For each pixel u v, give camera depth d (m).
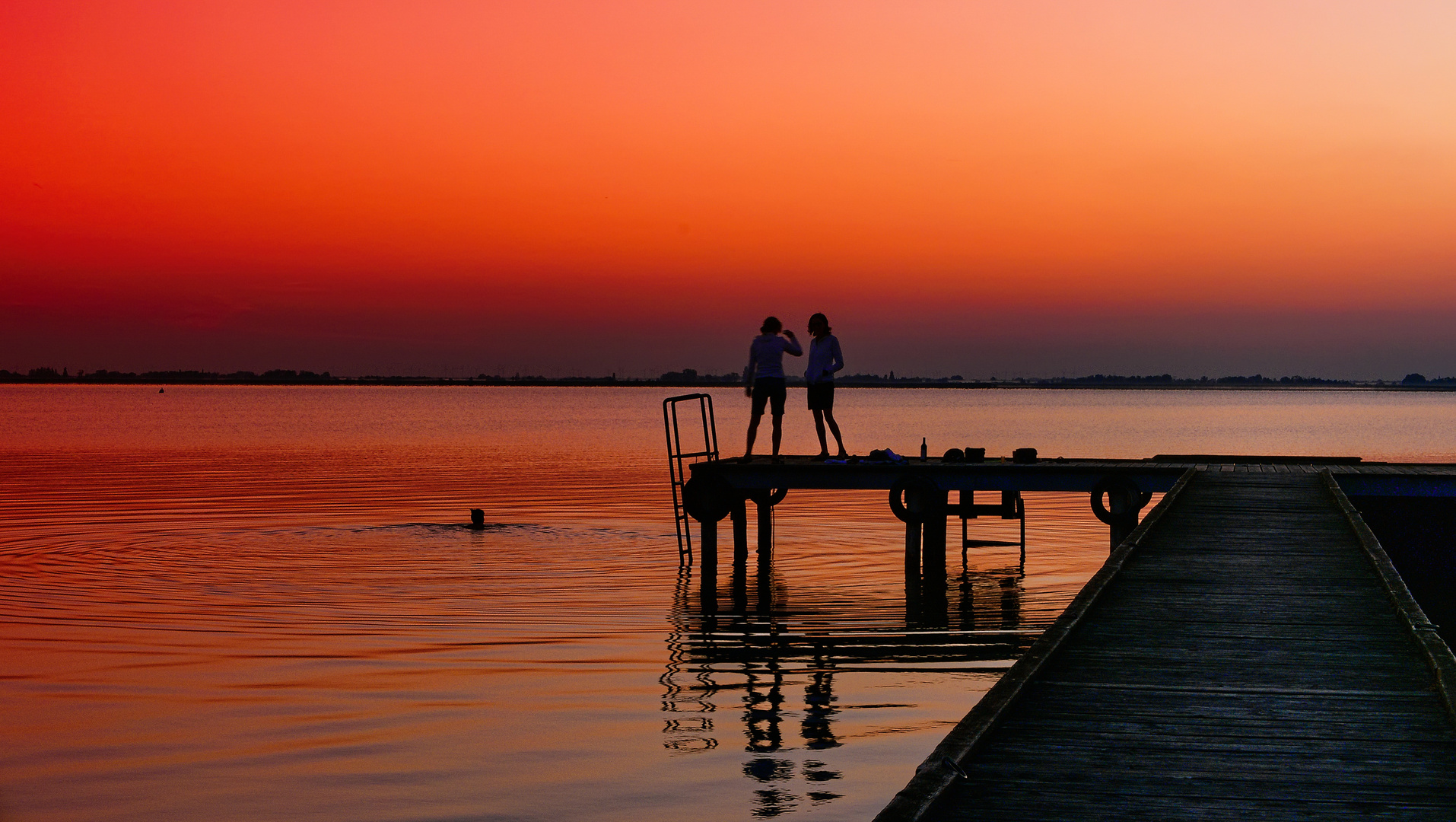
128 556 19.95
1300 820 4.91
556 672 11.80
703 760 9.12
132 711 10.31
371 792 8.43
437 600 15.88
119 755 9.17
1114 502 17.38
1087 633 8.06
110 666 11.88
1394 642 7.81
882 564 19.97
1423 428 104.12
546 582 17.52
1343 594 9.21
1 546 21.05
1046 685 6.88
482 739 9.59
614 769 8.91
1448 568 17.73
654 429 92.69
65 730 9.77
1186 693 6.73
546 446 63.53
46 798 8.29
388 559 19.72
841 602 16.19
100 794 8.38
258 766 8.92
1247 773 5.45
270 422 108.75
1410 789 5.26
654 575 18.34
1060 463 18.84
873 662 12.48
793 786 8.54
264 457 51.22
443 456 52.88
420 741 9.53
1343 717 6.27
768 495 20.09
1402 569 17.94
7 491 33.00
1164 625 8.28
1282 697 6.63
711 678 11.65
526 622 14.41
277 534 23.12
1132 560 10.52
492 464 47.12
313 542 21.95
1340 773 5.45
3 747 9.36
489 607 15.35
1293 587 9.45
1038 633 14.09
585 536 23.14
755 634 13.90
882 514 27.97
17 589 16.47
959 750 5.58
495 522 25.50
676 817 7.97
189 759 9.08
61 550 20.69
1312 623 8.31
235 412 151.00
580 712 10.39
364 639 13.28
